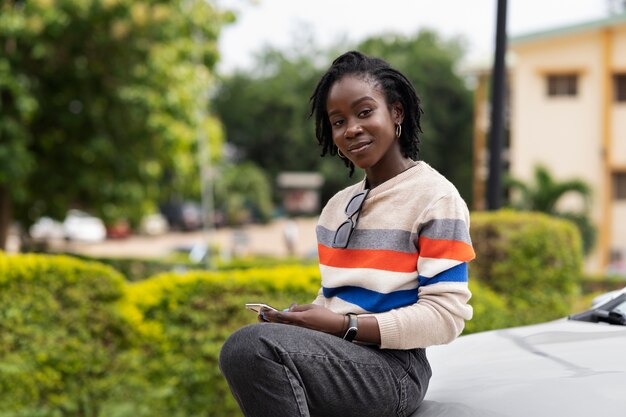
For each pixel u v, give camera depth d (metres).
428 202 1.94
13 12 12.17
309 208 47.34
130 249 33.88
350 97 2.02
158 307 4.99
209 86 14.76
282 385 1.77
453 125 44.19
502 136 6.62
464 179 43.62
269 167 49.50
